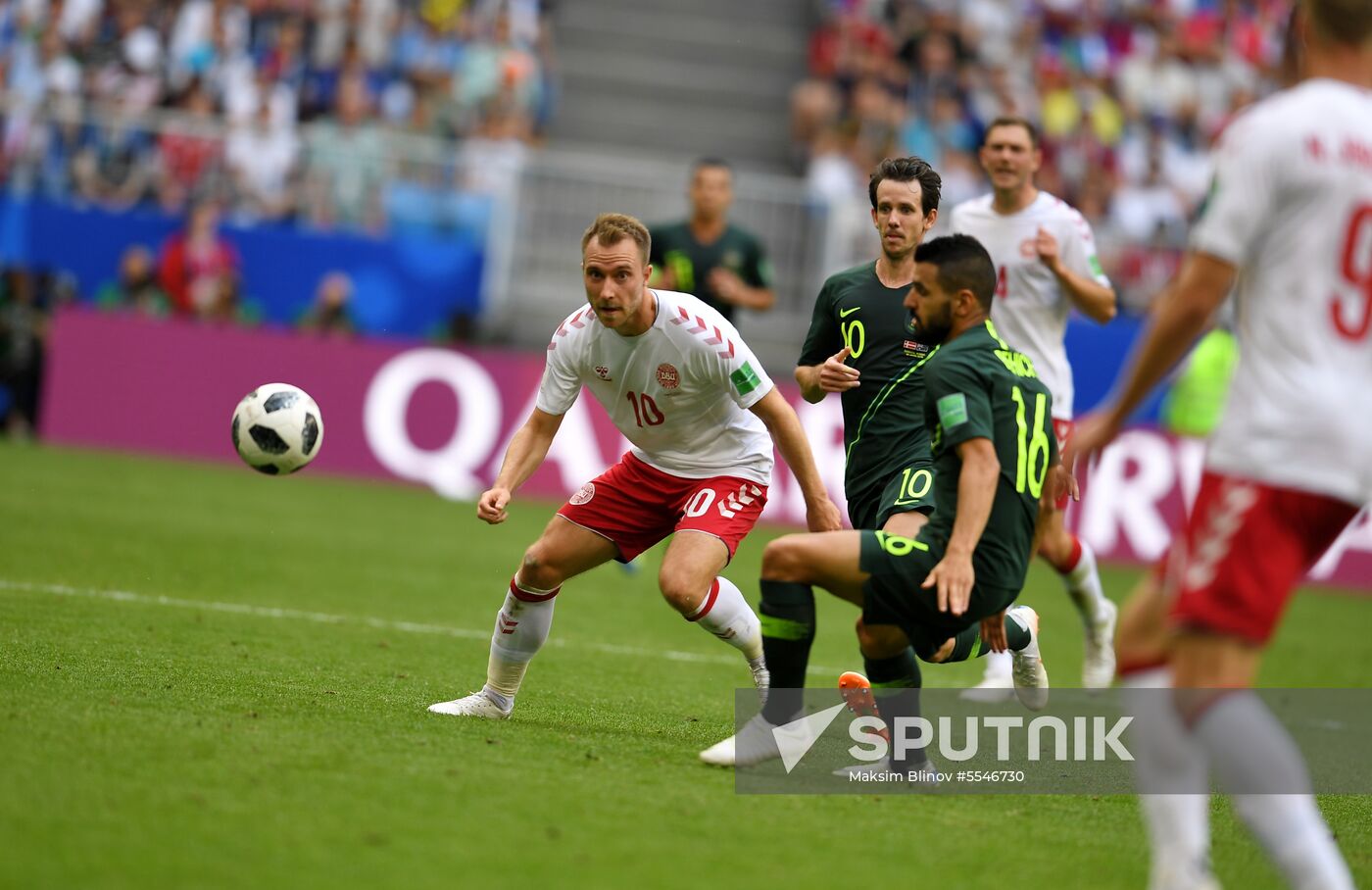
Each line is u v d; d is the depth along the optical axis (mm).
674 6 83000
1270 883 15164
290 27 71125
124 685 20094
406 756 17328
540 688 24000
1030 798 18406
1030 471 17547
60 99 68375
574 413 54812
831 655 31031
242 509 45219
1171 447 52094
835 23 80000
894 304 22328
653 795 16625
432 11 74125
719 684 25969
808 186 71500
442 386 55781
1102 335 59062
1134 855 15891
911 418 22125
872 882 14109
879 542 17672
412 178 62688
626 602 36219
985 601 17469
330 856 13547
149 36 70188
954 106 74750
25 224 61250
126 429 57031
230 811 14578
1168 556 13695
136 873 12781
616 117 79250
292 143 62312
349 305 61406
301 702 20203
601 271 18859
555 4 81500
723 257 38875
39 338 58500
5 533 35625
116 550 34938
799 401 53500
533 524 48156
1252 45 81938
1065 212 27688
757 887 13641
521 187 63219
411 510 49094
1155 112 78250
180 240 60594
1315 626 41469
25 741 16375
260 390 22469
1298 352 12859
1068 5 80188
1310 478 12719
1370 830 18109
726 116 80375
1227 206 12820
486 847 14133
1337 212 12812
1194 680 12875
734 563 44438
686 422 20219
